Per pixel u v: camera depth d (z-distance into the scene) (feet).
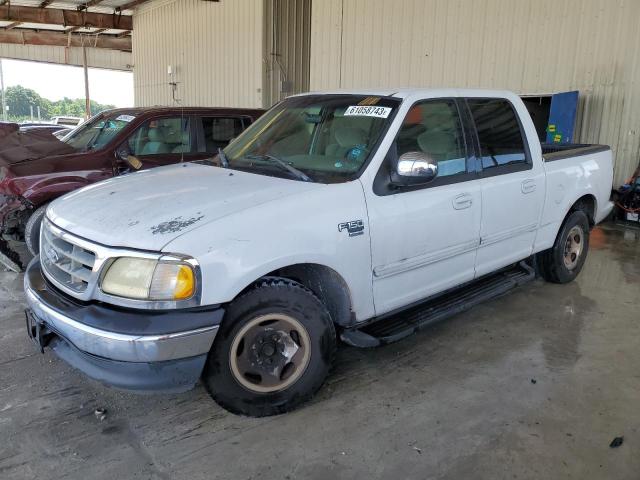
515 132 14.42
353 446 9.20
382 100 12.01
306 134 12.48
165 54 63.72
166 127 21.62
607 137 29.63
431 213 11.66
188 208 9.60
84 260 9.18
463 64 35.09
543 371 11.86
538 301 16.07
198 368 8.83
